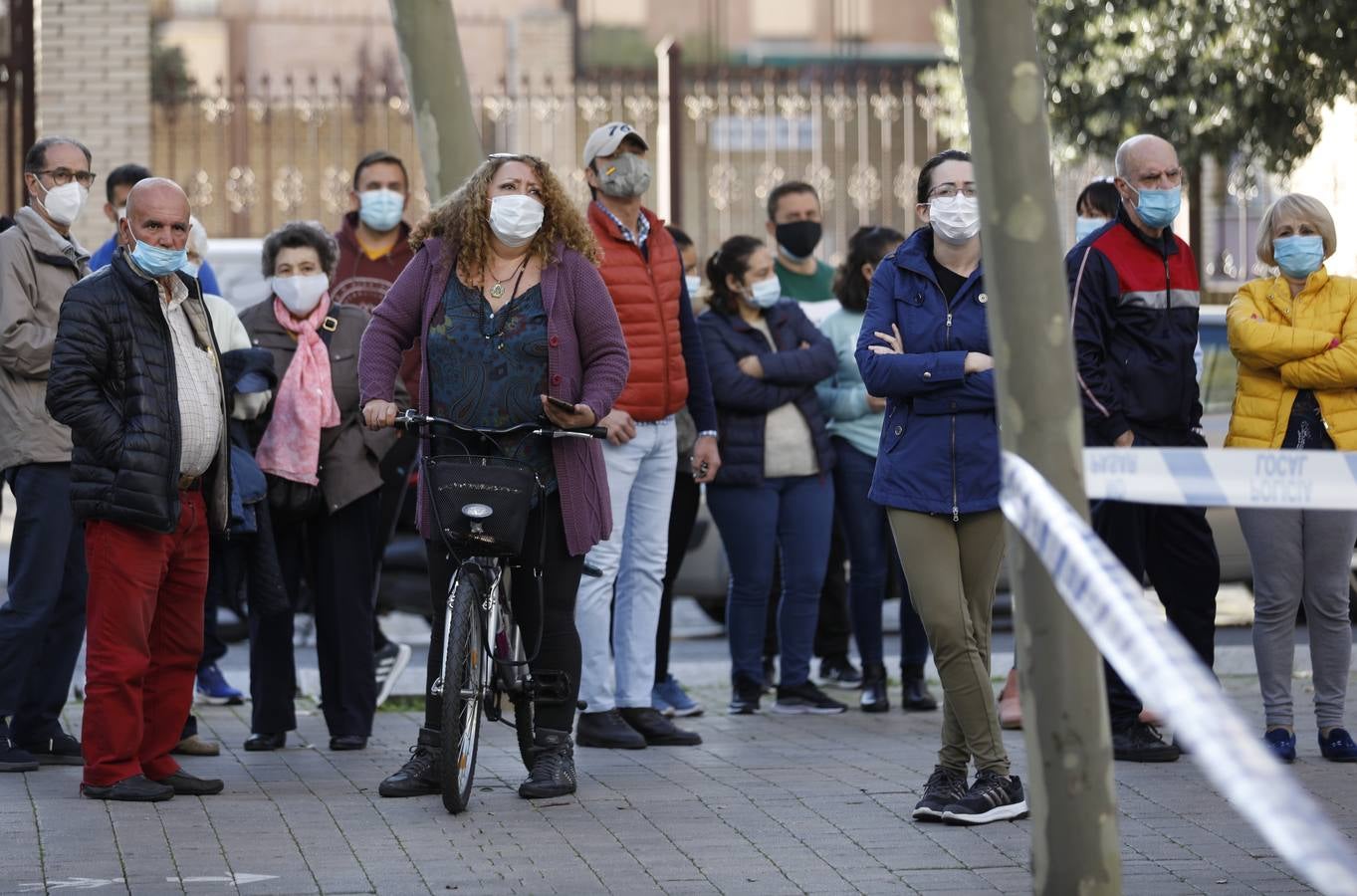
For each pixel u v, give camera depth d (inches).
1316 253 478.3
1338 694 486.6
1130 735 483.8
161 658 440.8
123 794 427.5
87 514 418.6
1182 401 480.4
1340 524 478.6
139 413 416.8
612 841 390.9
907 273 423.5
